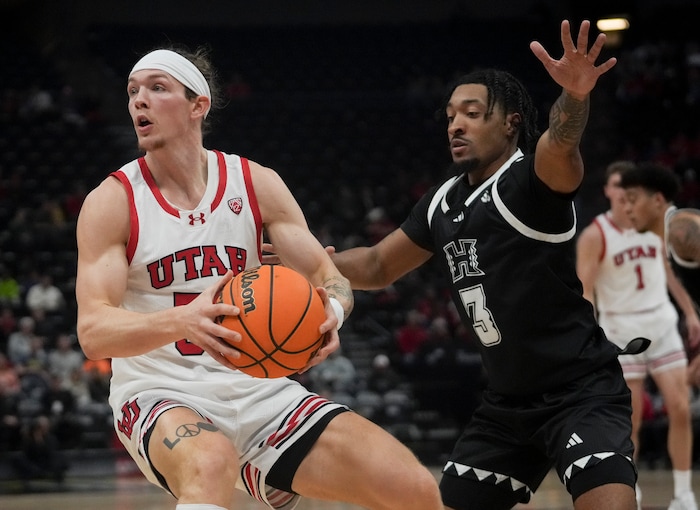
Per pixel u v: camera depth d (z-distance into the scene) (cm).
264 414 379
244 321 331
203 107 393
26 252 1784
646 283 748
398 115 2302
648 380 1437
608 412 391
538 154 376
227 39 2472
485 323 410
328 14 2558
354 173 2134
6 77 2305
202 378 379
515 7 2569
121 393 383
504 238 400
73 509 928
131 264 379
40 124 2148
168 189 388
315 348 345
